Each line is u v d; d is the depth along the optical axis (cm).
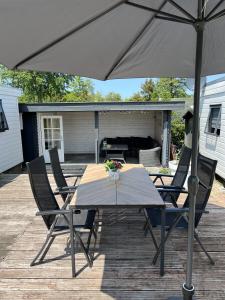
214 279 231
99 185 291
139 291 216
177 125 1079
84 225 254
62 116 1040
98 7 108
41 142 954
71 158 1030
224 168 596
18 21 111
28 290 219
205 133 739
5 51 135
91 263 253
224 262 256
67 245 288
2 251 277
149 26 170
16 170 821
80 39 150
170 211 232
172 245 286
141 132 1131
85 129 1125
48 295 213
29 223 348
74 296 211
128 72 224
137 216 363
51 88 1789
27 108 833
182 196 458
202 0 135
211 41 194
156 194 258
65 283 227
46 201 267
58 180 353
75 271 236
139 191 267
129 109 807
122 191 267
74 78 2194
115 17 138
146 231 306
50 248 282
